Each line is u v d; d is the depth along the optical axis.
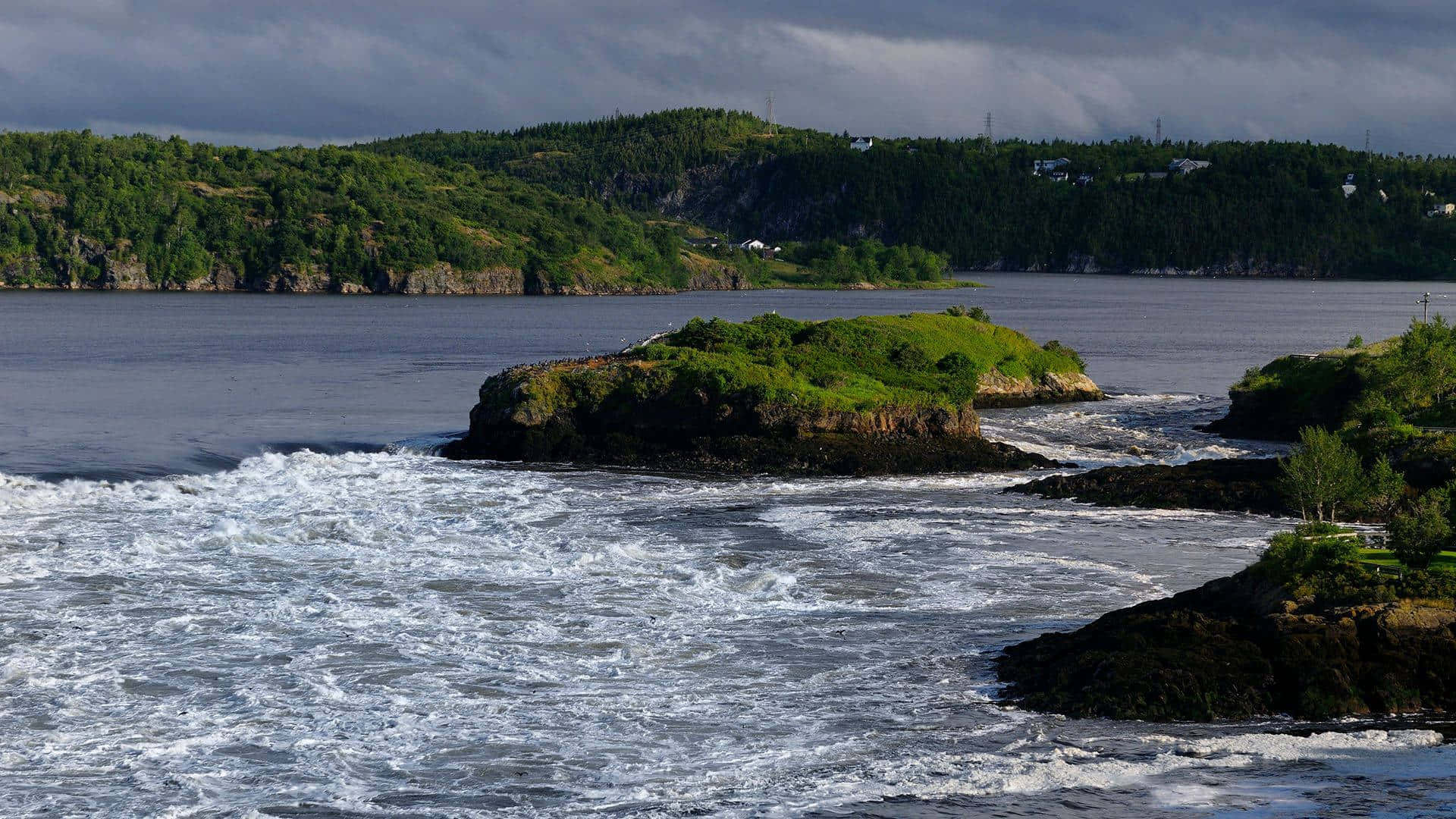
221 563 62.66
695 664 48.12
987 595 58.50
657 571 62.28
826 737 40.78
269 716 42.22
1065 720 42.31
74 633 50.66
